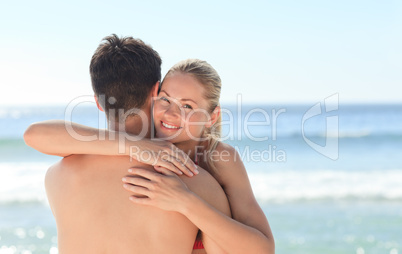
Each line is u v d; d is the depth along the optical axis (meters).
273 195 12.38
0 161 16.75
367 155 19.70
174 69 2.20
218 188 2.03
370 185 13.52
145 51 2.01
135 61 1.95
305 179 14.33
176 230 1.86
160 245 1.83
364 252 7.52
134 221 1.82
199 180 1.97
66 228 1.89
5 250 7.64
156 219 1.83
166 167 1.89
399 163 17.39
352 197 12.10
